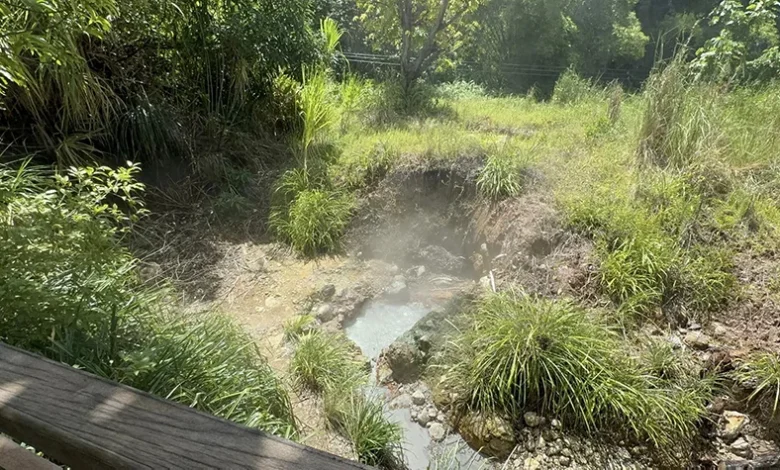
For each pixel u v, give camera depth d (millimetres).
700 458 2650
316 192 4711
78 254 2201
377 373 3311
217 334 2619
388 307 4094
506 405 2844
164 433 860
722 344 3066
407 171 4938
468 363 3061
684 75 4684
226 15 5207
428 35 8219
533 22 11070
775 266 3453
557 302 3291
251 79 5688
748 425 2766
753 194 3953
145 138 4645
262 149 5578
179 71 5117
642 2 13805
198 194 4902
